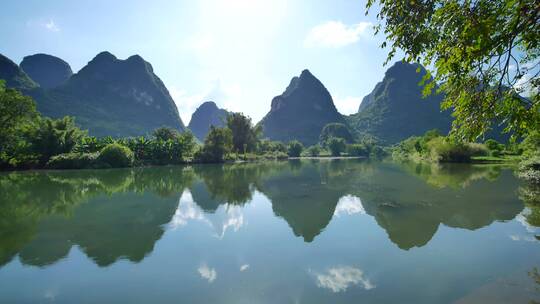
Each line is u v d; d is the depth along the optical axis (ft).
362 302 16.85
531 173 61.57
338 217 36.86
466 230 30.25
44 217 37.04
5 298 17.90
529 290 17.52
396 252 24.57
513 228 30.45
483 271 20.47
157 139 156.15
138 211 40.50
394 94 566.77
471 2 11.46
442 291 17.88
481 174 82.58
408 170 105.70
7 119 104.27
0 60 419.74
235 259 23.53
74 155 108.27
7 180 74.69
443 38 12.44
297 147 297.53
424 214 37.32
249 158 207.31
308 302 16.90
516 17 10.26
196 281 19.74
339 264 22.31
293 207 43.06
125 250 25.70
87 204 45.16
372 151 335.06
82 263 22.90
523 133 12.16
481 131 12.76
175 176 87.97
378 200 47.39
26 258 23.97
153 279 20.11
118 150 116.57
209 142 170.91
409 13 13.26
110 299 17.60
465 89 13.24
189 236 29.53
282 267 21.86
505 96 11.86
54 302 17.39
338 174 94.58
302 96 605.31
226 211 40.63
